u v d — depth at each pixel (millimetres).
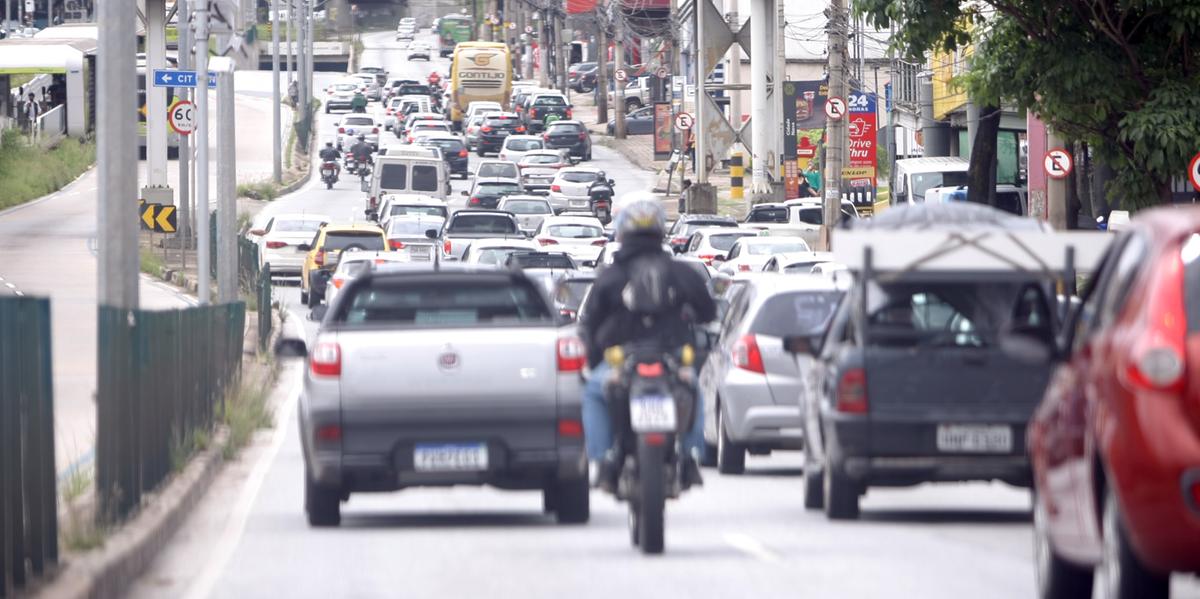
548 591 34250
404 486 43719
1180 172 94438
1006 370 42844
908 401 42875
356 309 45969
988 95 98062
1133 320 25656
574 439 43000
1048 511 29641
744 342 55812
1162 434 24422
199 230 89438
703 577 35781
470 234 156250
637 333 37844
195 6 90125
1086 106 96250
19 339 30234
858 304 43906
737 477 56750
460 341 42812
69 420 64438
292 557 39500
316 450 42656
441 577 36281
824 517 46188
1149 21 95062
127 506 40781
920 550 39688
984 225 46312
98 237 57969
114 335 39406
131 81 58250
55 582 31031
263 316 102938
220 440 61844
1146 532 24656
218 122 99250
